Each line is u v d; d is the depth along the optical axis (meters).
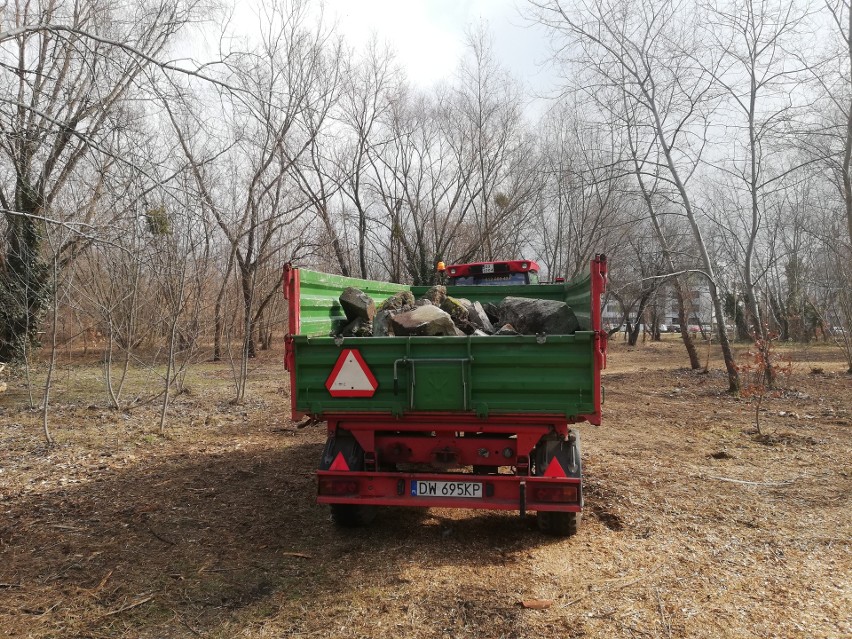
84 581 3.79
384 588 3.65
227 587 3.70
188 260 9.39
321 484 4.29
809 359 20.36
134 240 7.23
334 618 3.30
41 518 4.92
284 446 7.62
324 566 3.99
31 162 6.89
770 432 8.16
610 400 11.62
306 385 4.31
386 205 23.27
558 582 3.69
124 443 7.71
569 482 4.07
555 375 4.02
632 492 5.44
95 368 16.56
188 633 3.18
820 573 3.74
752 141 12.48
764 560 3.96
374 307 5.43
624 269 28.03
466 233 26.08
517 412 4.04
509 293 7.37
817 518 4.72
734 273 24.95
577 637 3.05
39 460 6.83
